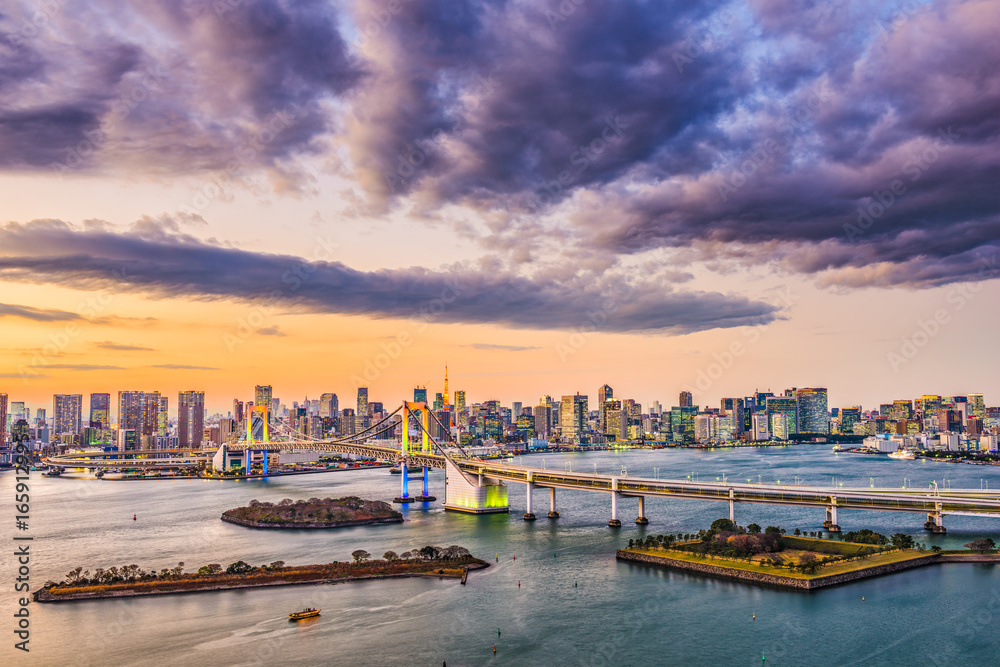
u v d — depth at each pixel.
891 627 191.25
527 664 170.62
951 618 196.75
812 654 176.00
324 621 199.50
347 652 177.50
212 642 184.38
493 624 196.38
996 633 186.50
